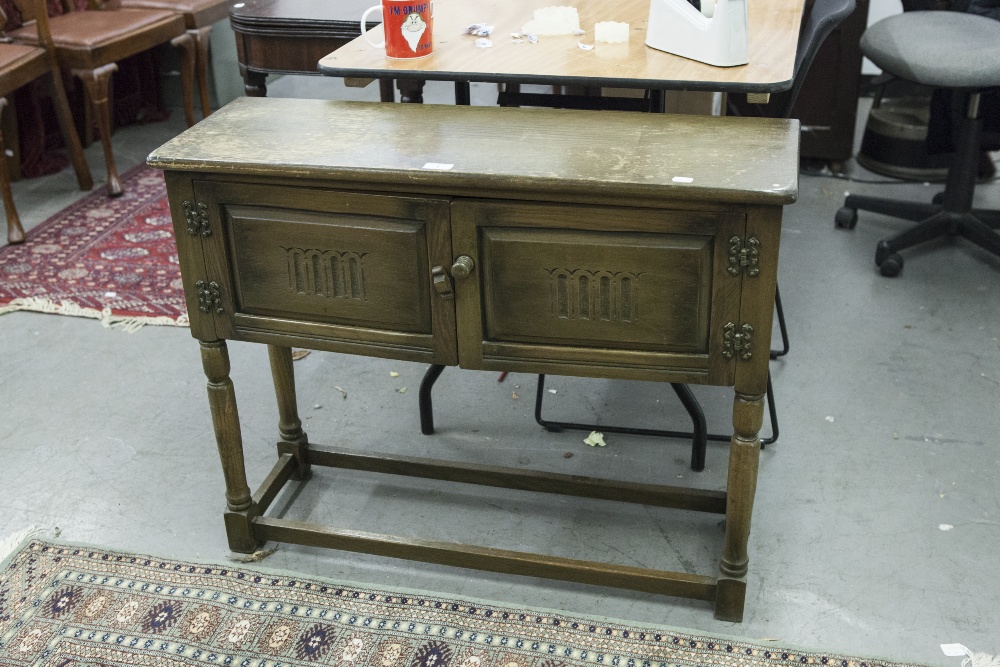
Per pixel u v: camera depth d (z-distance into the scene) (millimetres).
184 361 2891
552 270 1697
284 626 1955
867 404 2605
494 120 1922
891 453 2414
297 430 2346
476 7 2625
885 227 3621
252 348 2949
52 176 4219
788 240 3525
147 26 3998
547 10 2348
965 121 3184
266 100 2068
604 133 1832
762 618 1943
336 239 1759
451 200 1674
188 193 1781
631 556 2119
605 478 2352
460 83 2535
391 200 1698
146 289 3283
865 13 3781
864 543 2129
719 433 2533
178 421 2613
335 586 2045
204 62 4324
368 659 1877
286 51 2984
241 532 2113
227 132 1877
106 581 2074
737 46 2031
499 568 1997
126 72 4711
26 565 2119
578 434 2539
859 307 3080
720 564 1909
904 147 3959
